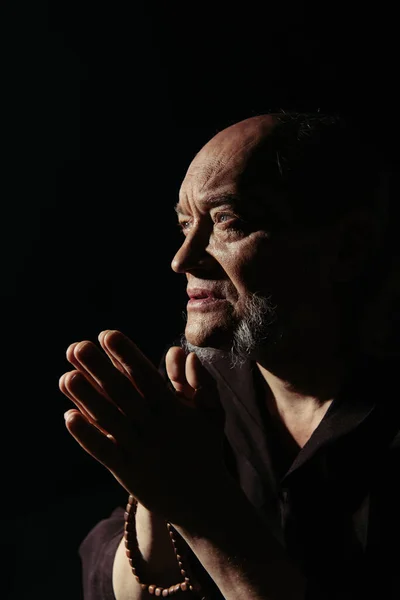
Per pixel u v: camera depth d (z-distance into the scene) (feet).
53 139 15.43
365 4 14.87
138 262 15.66
